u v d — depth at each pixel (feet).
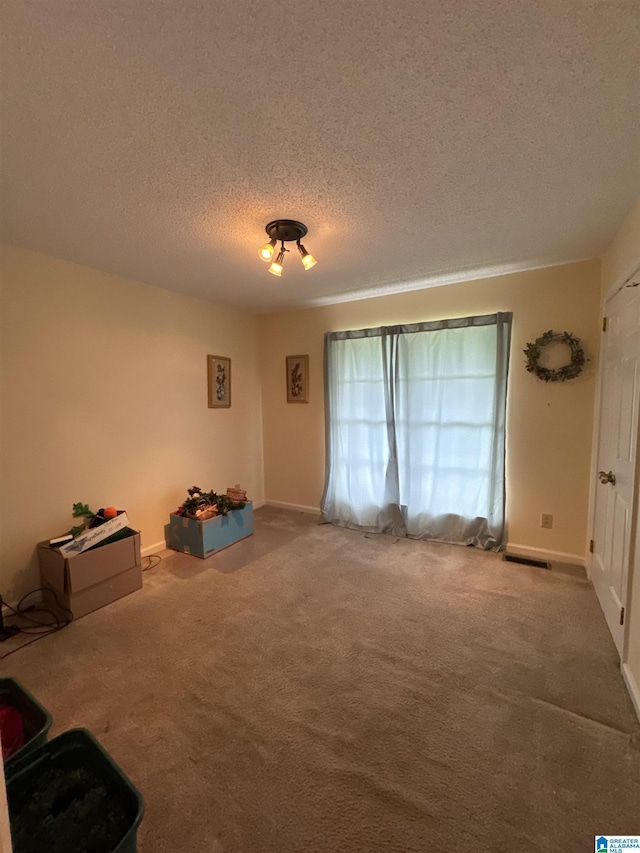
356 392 11.66
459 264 8.58
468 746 4.53
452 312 10.11
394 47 3.12
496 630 6.72
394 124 4.04
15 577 7.45
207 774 4.22
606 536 7.29
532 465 9.43
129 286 9.43
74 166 4.74
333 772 4.23
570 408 8.93
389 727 4.80
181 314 10.87
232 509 10.66
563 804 3.87
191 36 3.01
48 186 5.19
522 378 9.37
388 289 10.59
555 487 9.22
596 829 3.65
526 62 3.26
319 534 11.36
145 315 9.86
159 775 4.21
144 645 6.42
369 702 5.19
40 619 7.16
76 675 5.72
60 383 8.12
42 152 4.44
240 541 10.85
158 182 5.11
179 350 10.84
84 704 5.18
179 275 9.17
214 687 5.48
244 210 5.92
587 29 2.95
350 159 4.66
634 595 5.38
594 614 7.16
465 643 6.38
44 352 7.82
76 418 8.43
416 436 10.75
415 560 9.52
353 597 7.85
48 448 7.95
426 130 4.15
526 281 9.14
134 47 3.09
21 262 7.41
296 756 4.42
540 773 4.19
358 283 9.96
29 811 3.10
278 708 5.10
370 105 3.76
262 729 4.78
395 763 4.33
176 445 10.87
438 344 10.23
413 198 5.62
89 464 8.71
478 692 5.34
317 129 4.11
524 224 6.56
